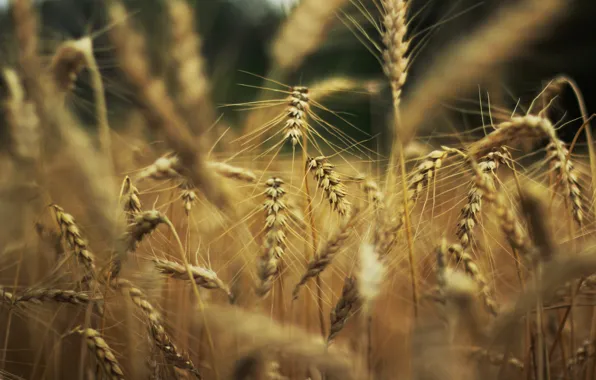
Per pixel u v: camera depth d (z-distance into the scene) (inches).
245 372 25.3
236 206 28.8
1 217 38.0
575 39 163.6
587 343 29.8
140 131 38.9
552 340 31.3
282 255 29.9
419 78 29.6
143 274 30.8
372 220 29.7
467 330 24.5
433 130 33.0
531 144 32.6
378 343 31.9
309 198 32.3
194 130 25.5
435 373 23.8
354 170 34.1
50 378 34.4
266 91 37.3
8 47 30.6
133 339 29.9
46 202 35.2
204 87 25.2
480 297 28.4
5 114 36.8
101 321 31.1
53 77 32.9
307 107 33.5
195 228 34.7
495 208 26.1
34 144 37.0
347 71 151.9
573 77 175.9
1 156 41.8
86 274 29.6
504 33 27.9
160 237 34.3
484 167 29.6
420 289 29.1
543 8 27.7
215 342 31.3
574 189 30.8
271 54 40.7
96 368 30.3
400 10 29.2
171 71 25.0
